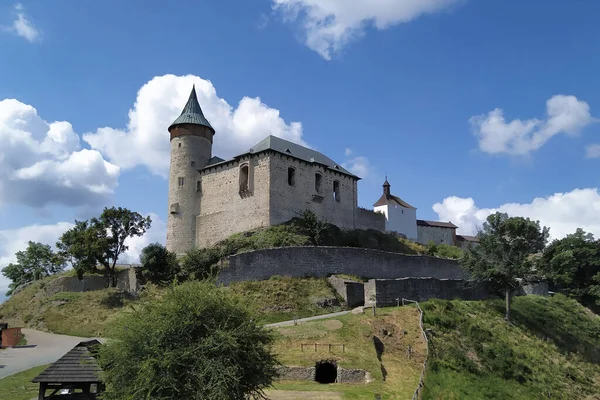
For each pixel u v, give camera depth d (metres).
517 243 51.94
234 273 48.31
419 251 74.44
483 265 51.06
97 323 49.50
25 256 84.44
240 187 64.38
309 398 26.30
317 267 49.66
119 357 19.78
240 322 21.33
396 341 37.25
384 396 27.80
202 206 68.44
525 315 51.66
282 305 44.12
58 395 21.11
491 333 43.84
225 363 19.62
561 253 69.88
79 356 21.55
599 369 45.91
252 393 21.19
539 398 35.56
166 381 18.70
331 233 64.50
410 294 46.81
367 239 70.31
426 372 32.94
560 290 69.12
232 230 64.25
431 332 39.62
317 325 37.62
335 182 72.38
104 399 19.66
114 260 60.97
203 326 20.55
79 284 58.78
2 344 42.56
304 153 70.62
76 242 59.31
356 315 40.59
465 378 34.56
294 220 63.53
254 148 66.88
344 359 31.88
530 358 41.66
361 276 51.19
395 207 82.31
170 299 21.31
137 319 20.83
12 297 61.78
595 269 70.62
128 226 62.25
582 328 53.53
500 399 33.12
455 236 92.56
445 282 50.81
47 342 44.34
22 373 31.94
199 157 70.19
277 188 62.97
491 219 53.59
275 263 48.66
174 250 67.19
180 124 70.50
